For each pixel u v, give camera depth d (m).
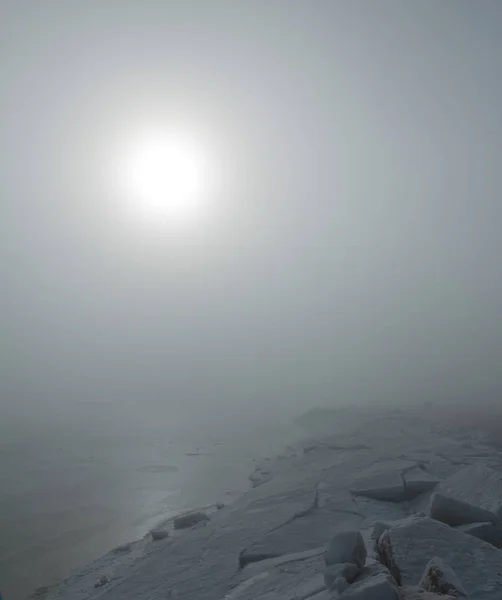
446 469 19.33
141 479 28.77
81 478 29.03
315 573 8.52
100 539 18.94
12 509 22.92
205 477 29.00
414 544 7.25
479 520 8.84
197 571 11.35
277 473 25.00
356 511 14.30
